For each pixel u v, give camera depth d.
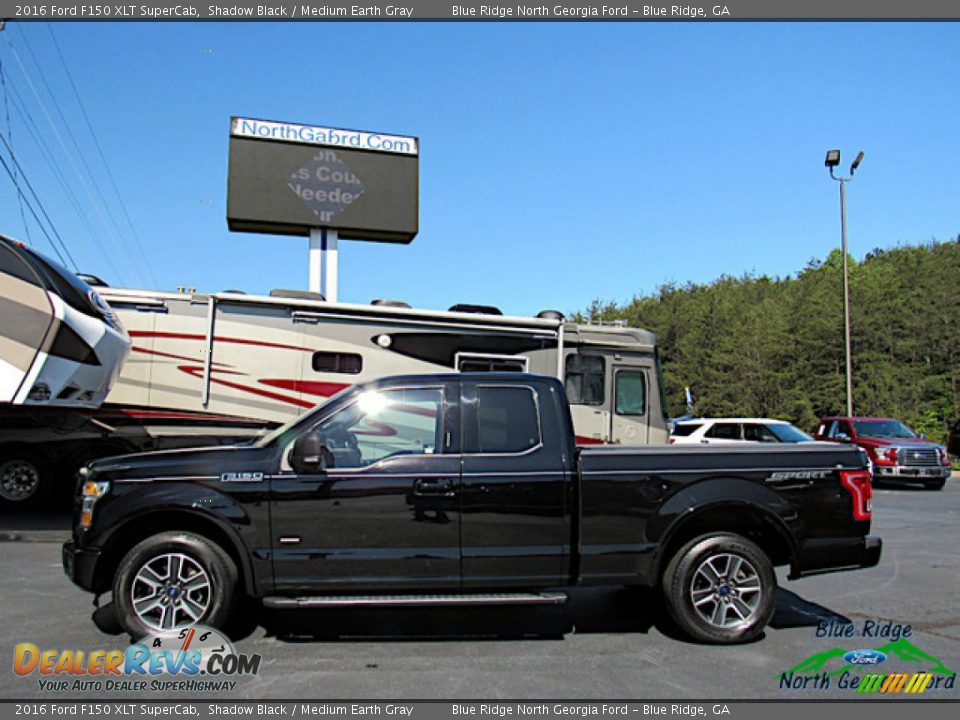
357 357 10.80
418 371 11.02
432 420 5.14
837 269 57.97
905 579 7.35
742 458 5.23
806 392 37.53
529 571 4.96
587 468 5.07
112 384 9.37
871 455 17.44
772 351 39.53
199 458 4.96
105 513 4.82
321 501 4.85
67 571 4.91
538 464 5.05
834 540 5.18
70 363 8.30
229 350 10.38
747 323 43.12
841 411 36.12
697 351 46.41
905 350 36.59
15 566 7.23
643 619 5.78
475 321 11.38
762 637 5.33
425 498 4.91
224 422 10.26
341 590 4.85
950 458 25.61
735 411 40.00
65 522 9.38
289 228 17.52
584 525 4.99
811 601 6.44
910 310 37.28
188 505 4.77
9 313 8.03
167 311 10.28
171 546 4.83
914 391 34.22
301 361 10.59
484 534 4.93
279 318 10.59
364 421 5.16
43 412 8.81
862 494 5.27
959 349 35.78
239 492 4.83
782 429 15.91
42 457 9.98
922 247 48.78
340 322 10.81
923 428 33.03
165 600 4.82
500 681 4.40
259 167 17.12
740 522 5.39
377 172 18.06
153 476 4.88
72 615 5.61
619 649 5.03
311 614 5.73
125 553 5.03
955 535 10.22
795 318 40.03
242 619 5.56
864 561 5.22
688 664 4.74
